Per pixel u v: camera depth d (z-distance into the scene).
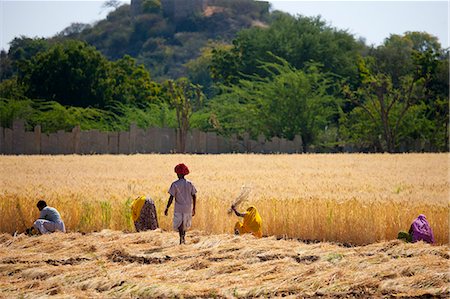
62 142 99.25
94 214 35.56
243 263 25.06
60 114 116.06
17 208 35.31
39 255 26.83
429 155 94.62
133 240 29.73
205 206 34.88
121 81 142.00
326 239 33.12
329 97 120.00
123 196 39.34
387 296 21.14
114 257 26.78
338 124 133.62
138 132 102.56
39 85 134.62
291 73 119.31
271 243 28.38
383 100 112.75
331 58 142.88
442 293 21.39
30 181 52.22
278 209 34.34
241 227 32.75
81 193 40.56
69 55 134.88
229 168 70.38
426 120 117.69
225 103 123.12
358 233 32.62
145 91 143.88
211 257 26.05
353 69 143.00
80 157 86.69
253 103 122.94
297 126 117.62
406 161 82.69
